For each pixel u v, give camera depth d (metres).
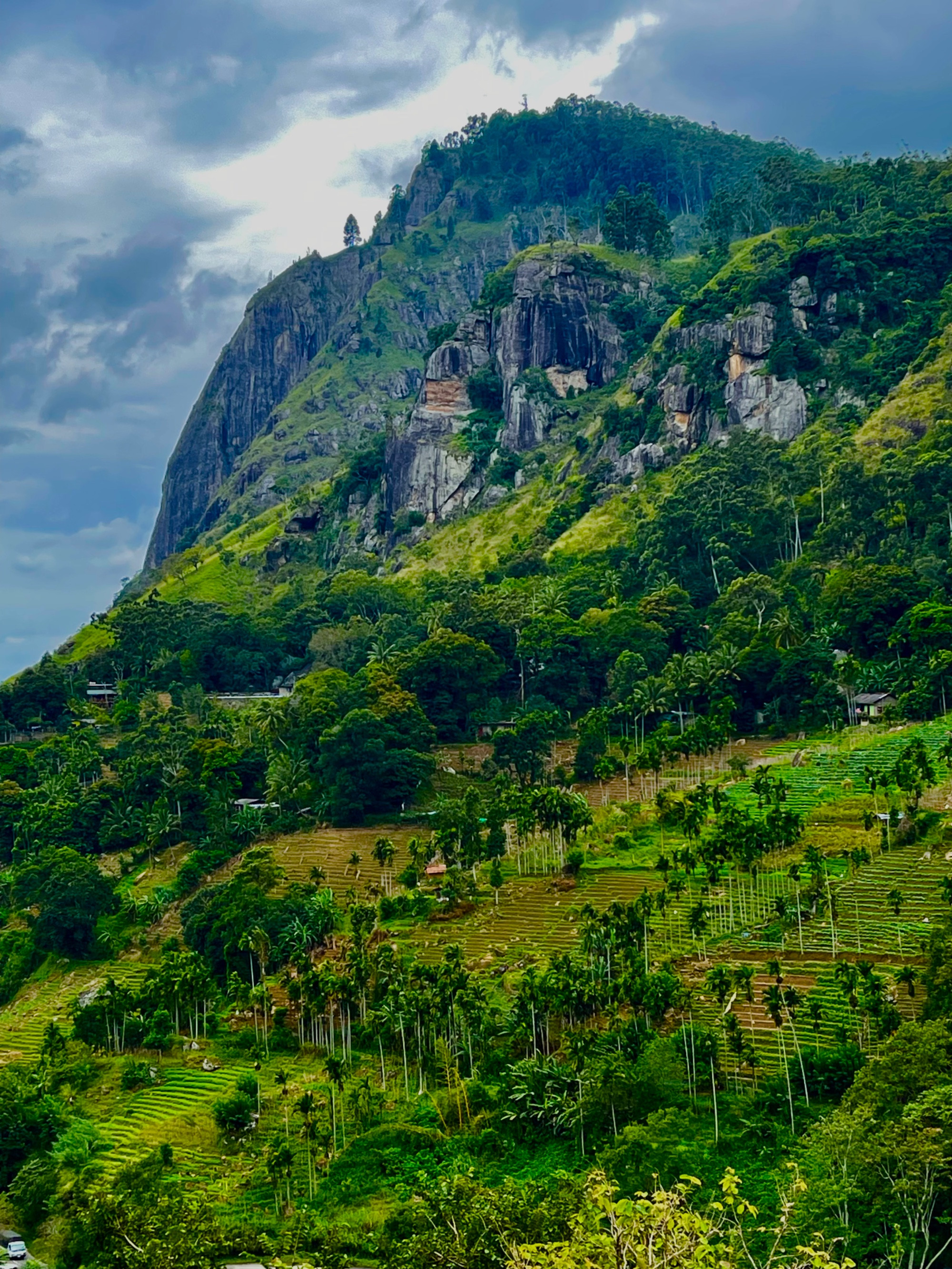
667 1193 59.72
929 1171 85.50
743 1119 112.56
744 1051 121.31
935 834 175.75
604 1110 116.00
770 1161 104.56
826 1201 89.12
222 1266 97.19
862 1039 124.00
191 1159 128.62
